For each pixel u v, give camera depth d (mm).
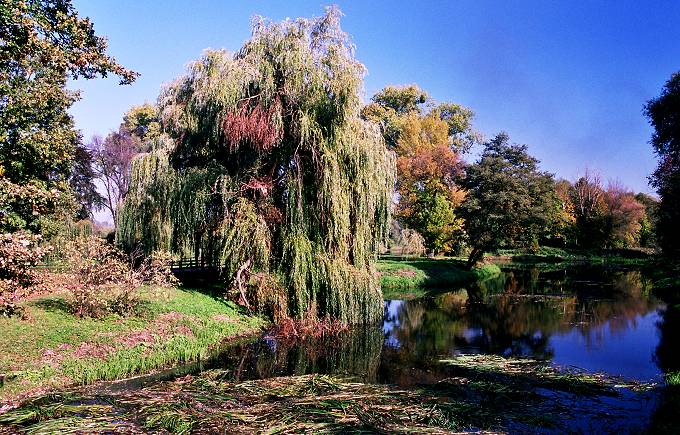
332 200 17266
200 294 21234
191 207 18672
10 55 11617
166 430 8492
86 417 9016
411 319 22391
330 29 18109
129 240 23031
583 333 18562
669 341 16891
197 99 18250
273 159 18547
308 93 17281
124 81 13000
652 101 30047
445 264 42312
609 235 66375
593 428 9117
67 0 12258
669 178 33000
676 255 37375
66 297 16656
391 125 57562
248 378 12711
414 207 46969
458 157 49375
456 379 12422
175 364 13789
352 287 17953
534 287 33594
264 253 17703
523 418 9500
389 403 10164
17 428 8531
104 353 13164
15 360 11742
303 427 8562
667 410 10031
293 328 17781
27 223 17516
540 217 41719
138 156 21703
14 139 15172
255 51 17609
